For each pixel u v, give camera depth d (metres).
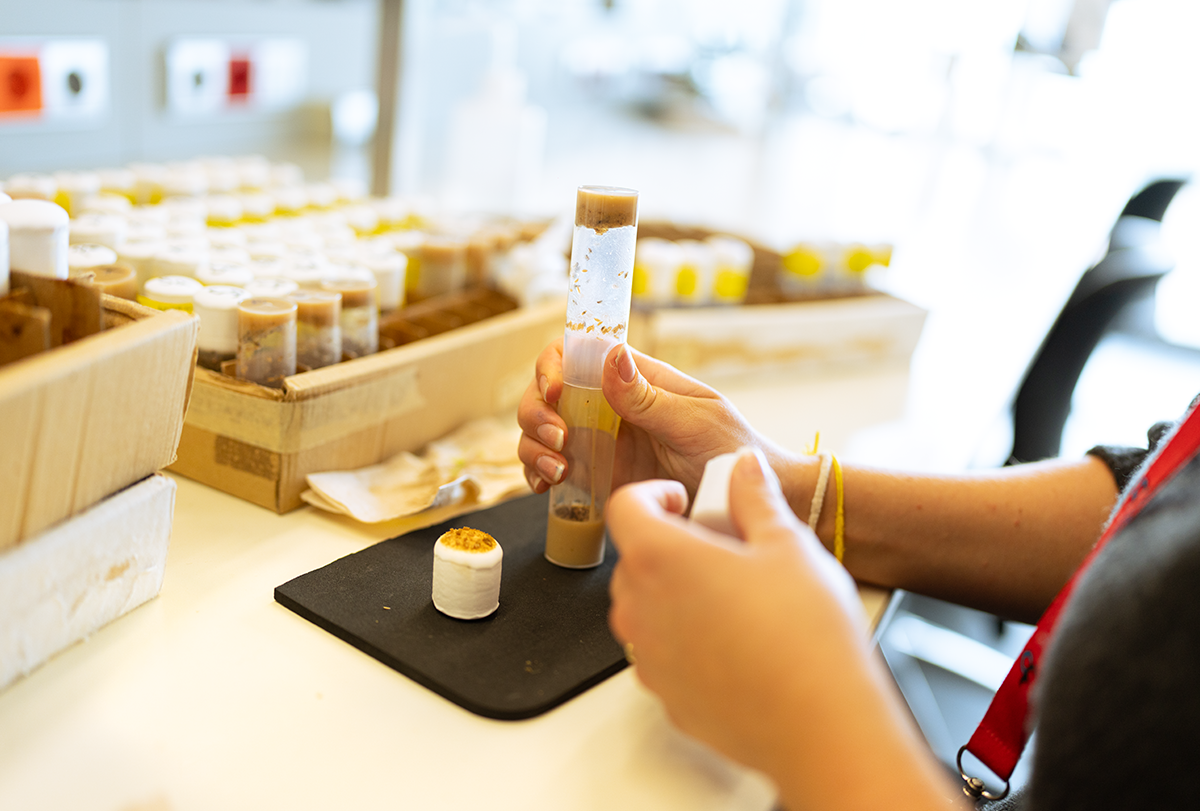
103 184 1.05
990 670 1.41
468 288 1.05
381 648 0.53
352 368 0.72
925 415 1.20
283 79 1.43
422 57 1.38
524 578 0.64
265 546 0.65
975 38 2.91
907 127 3.24
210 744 0.45
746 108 3.39
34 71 1.07
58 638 0.49
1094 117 2.82
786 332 1.22
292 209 1.14
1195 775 0.36
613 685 0.55
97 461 0.48
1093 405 2.69
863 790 0.35
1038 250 2.44
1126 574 0.38
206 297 0.69
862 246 1.42
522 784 0.45
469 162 1.60
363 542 0.67
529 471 0.68
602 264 0.60
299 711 0.48
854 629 0.39
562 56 2.37
